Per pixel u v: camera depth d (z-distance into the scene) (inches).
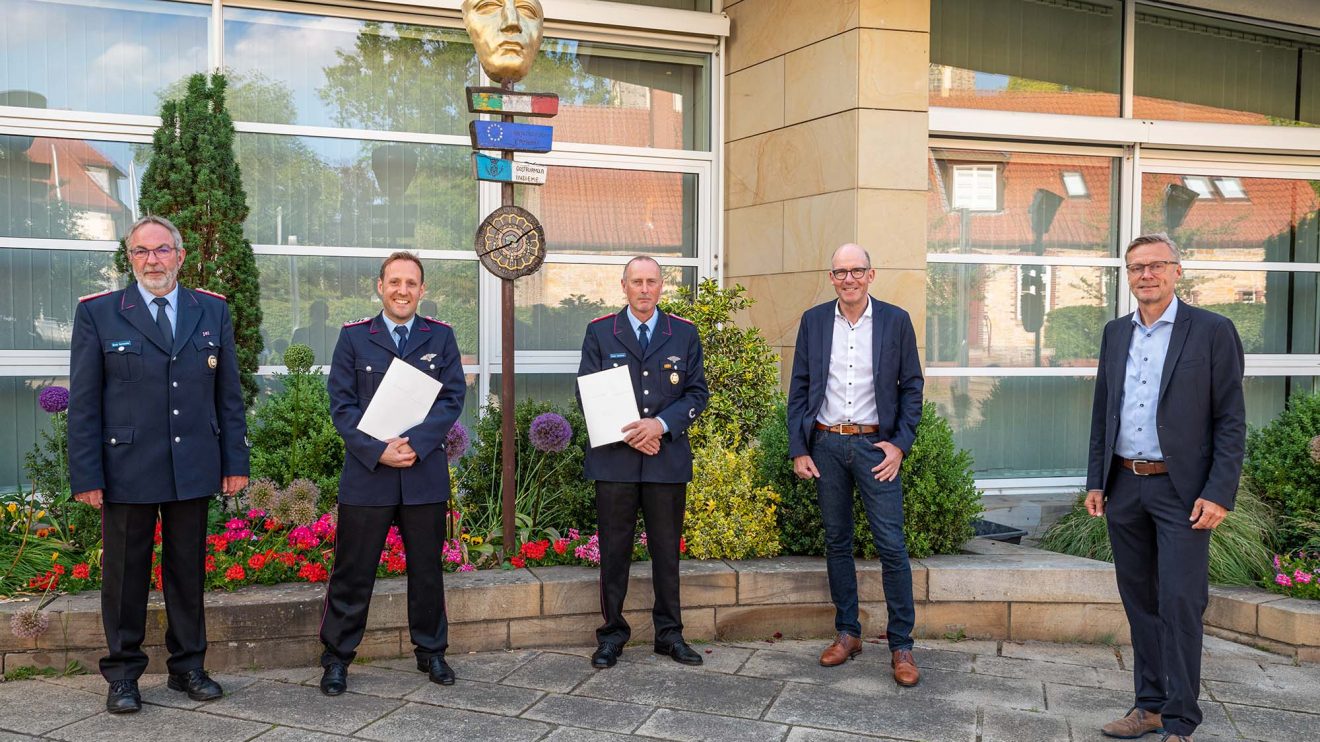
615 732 128.7
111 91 206.4
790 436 159.6
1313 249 275.4
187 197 188.9
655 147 242.4
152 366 132.6
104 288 207.5
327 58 219.3
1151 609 132.3
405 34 224.5
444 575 165.3
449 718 132.3
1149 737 129.2
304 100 217.9
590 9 227.5
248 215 204.5
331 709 134.5
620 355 156.3
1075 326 255.9
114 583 132.3
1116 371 132.9
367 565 142.1
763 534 178.4
